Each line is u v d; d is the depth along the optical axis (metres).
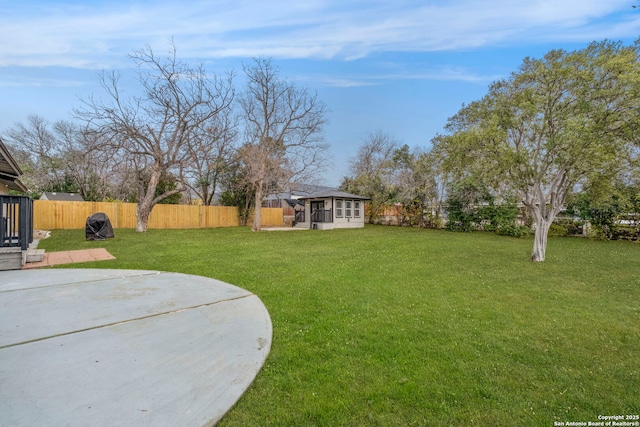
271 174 17.23
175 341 2.97
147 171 15.95
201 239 12.17
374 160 31.28
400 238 13.11
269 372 2.50
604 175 6.84
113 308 3.86
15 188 13.09
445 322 3.65
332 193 21.28
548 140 7.14
